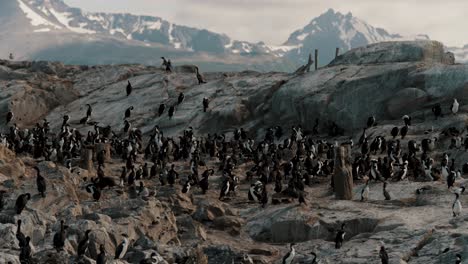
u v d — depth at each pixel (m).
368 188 44.38
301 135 64.19
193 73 89.75
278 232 39.75
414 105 63.84
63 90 87.88
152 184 50.94
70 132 69.31
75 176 46.41
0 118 81.81
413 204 42.62
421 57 73.75
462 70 63.06
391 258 32.69
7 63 104.75
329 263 33.84
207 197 47.06
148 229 36.34
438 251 33.28
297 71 82.69
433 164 52.00
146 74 91.00
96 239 32.31
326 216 40.09
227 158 58.16
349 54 78.38
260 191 46.56
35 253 29.73
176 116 76.62
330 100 68.44
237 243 39.41
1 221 32.62
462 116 59.28
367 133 62.19
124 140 65.69
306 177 50.53
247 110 75.69
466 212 38.41
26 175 44.12
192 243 38.28
